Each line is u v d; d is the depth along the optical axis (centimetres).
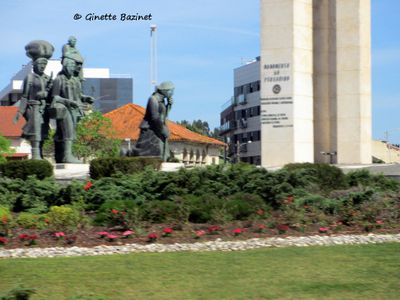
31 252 1606
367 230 1953
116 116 9256
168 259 1520
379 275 1358
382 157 8350
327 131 3781
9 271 1398
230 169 2456
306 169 2597
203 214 1980
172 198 2188
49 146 6234
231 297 1198
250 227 1923
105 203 2086
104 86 12531
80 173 3550
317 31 3762
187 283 1300
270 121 3609
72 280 1323
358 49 3722
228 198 2228
